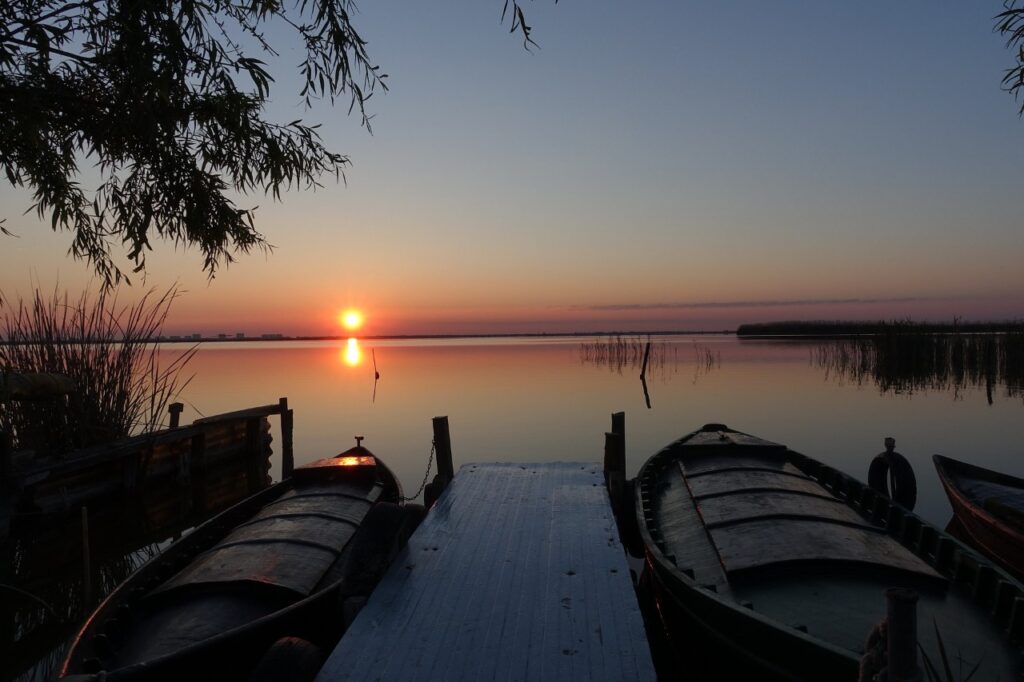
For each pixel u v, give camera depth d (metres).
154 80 5.23
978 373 30.47
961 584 5.63
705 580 5.93
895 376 30.75
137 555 10.27
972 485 9.78
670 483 9.10
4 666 6.58
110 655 4.98
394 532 5.05
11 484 9.05
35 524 9.92
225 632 4.71
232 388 31.06
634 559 9.89
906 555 6.05
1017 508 8.71
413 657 3.88
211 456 14.46
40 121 5.66
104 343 12.08
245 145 6.39
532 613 4.45
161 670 4.33
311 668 3.79
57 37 5.15
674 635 6.68
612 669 3.74
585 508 6.99
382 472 9.93
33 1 5.24
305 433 19.30
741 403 23.83
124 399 12.35
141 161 6.29
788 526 6.61
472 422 20.55
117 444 11.50
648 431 18.66
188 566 6.58
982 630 4.96
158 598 5.80
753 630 4.78
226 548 6.71
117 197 6.46
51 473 9.95
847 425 18.94
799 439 16.98
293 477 9.55
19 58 5.55
